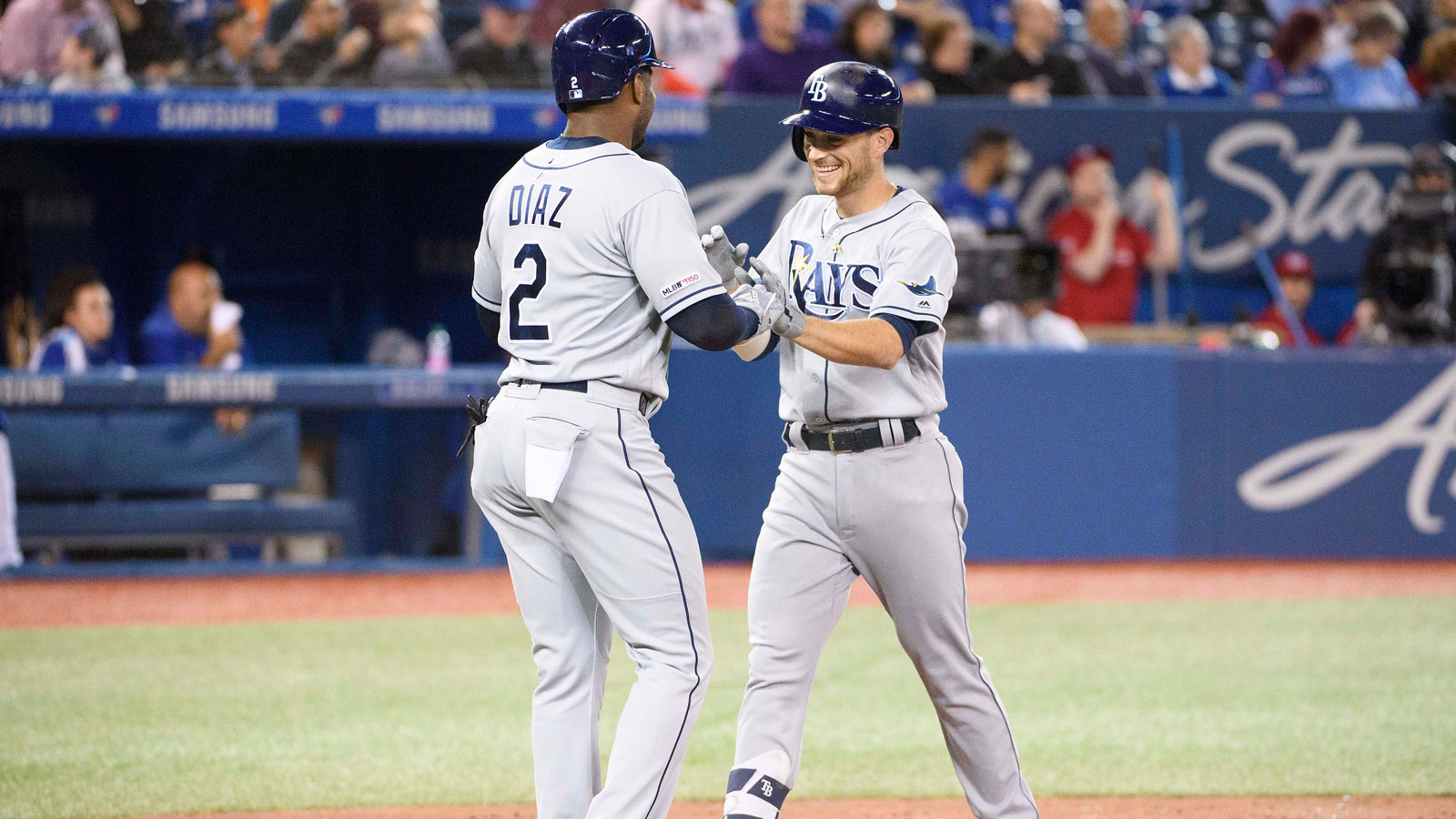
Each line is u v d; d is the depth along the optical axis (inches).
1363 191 1546.5
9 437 1151.0
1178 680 847.7
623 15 453.1
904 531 475.2
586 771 458.3
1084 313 1408.7
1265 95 1616.6
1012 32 1764.3
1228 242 1534.2
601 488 442.9
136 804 615.8
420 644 948.6
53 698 802.8
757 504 1182.3
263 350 1481.3
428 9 1331.2
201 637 968.9
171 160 1435.8
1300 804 614.2
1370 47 1628.9
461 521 1235.9
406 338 1290.6
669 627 448.1
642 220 435.2
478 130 1272.1
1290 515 1235.2
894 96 474.0
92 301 1224.2
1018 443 1201.4
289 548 1213.7
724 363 1178.0
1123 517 1217.4
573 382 444.8
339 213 1476.4
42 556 1208.2
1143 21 1813.5
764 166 1435.8
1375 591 1125.1
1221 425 1223.5
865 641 954.1
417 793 636.1
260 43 1296.8
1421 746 703.1
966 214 1382.9
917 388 477.1
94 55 1250.6
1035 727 743.7
